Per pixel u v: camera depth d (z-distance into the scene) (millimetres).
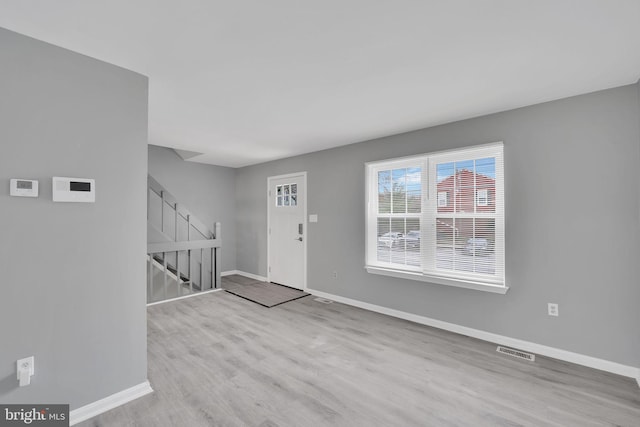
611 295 2271
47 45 1657
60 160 1690
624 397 1949
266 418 1762
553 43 1686
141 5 1354
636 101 2178
